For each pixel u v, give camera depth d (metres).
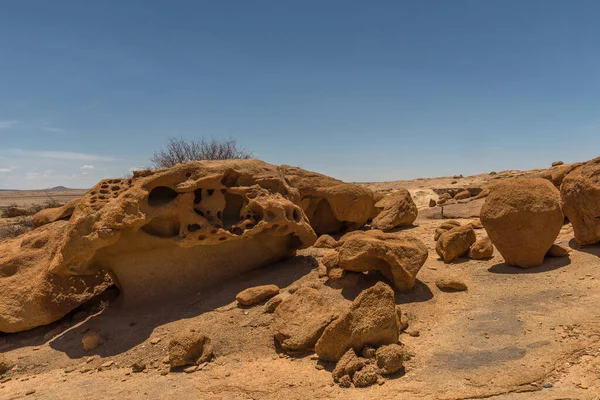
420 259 7.20
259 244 8.60
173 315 7.14
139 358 6.06
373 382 4.74
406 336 5.87
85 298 7.99
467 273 8.13
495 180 21.38
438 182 26.70
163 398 4.89
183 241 7.42
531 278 7.45
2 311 7.36
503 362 4.81
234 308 7.02
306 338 5.72
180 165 7.63
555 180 13.65
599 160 8.50
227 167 8.01
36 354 6.65
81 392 5.30
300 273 8.23
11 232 15.29
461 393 4.31
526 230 7.82
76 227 6.86
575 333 5.28
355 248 7.17
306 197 12.19
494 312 6.30
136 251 7.56
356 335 5.21
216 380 5.21
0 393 5.55
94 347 6.52
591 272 7.30
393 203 13.37
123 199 7.02
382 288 5.37
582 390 4.14
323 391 4.69
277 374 5.20
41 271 7.81
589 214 8.33
